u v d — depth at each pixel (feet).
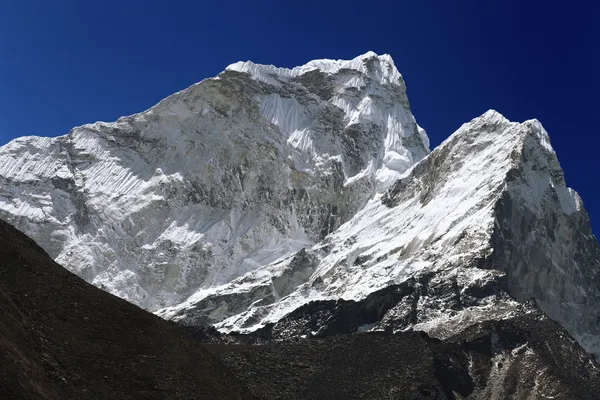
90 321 529.45
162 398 504.02
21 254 552.00
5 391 415.85
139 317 556.51
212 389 540.11
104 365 502.79
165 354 539.29
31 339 474.08
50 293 533.96
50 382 452.76
